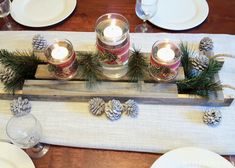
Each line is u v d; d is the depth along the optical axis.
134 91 0.60
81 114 0.60
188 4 0.77
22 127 0.57
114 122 0.59
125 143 0.56
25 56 0.64
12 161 0.52
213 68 0.59
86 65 0.62
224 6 0.78
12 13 0.77
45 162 0.55
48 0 0.80
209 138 0.56
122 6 0.79
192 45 0.70
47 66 0.63
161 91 0.59
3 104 0.63
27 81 0.62
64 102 0.62
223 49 0.69
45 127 0.59
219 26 0.74
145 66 0.62
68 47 0.61
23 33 0.74
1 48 0.71
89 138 0.57
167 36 0.72
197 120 0.59
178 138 0.56
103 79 0.62
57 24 0.76
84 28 0.75
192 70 0.62
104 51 0.58
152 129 0.58
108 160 0.55
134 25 0.75
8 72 0.62
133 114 0.59
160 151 0.55
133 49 0.66
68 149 0.57
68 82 0.62
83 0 0.81
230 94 0.62
